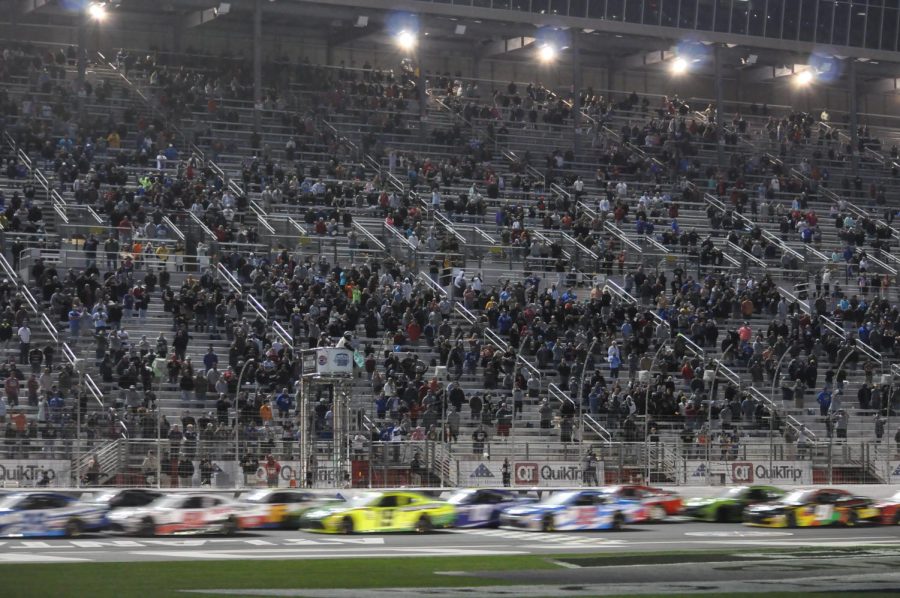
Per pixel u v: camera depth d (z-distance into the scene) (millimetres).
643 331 148000
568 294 151375
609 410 132750
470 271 159875
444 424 123438
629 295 157750
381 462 114812
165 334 135750
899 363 158250
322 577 65625
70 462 108688
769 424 137000
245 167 173375
